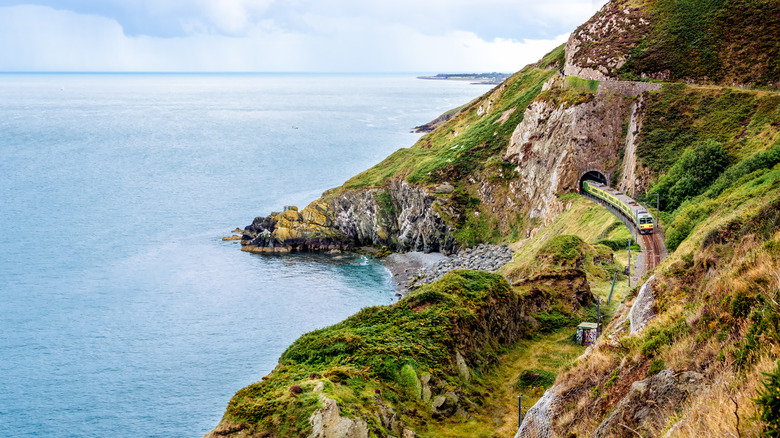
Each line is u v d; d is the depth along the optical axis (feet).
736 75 358.02
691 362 58.90
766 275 58.34
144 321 297.94
